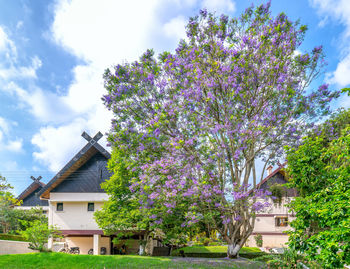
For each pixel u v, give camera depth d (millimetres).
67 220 31766
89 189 32250
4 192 36531
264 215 32750
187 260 17641
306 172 10398
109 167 25766
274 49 17672
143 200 19250
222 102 18422
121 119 19219
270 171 32156
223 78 18109
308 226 9641
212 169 18484
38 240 22656
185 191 17156
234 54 17953
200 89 18047
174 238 22844
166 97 18719
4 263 15812
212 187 17875
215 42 18438
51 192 32094
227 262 17172
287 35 17641
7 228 37250
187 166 17609
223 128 17547
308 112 18391
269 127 17734
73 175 32562
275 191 21078
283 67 17844
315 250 8711
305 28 17812
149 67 19297
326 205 8531
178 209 19328
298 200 10172
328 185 9812
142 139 18641
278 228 32250
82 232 31297
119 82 19031
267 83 18109
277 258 14117
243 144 17672
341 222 7734
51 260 16469
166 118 17891
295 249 9625
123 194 25094
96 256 17844
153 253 24062
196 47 18672
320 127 18625
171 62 18641
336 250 7645
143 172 19188
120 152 20578
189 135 18219
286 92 18031
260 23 18156
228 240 19531
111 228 25156
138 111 19078
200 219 18266
